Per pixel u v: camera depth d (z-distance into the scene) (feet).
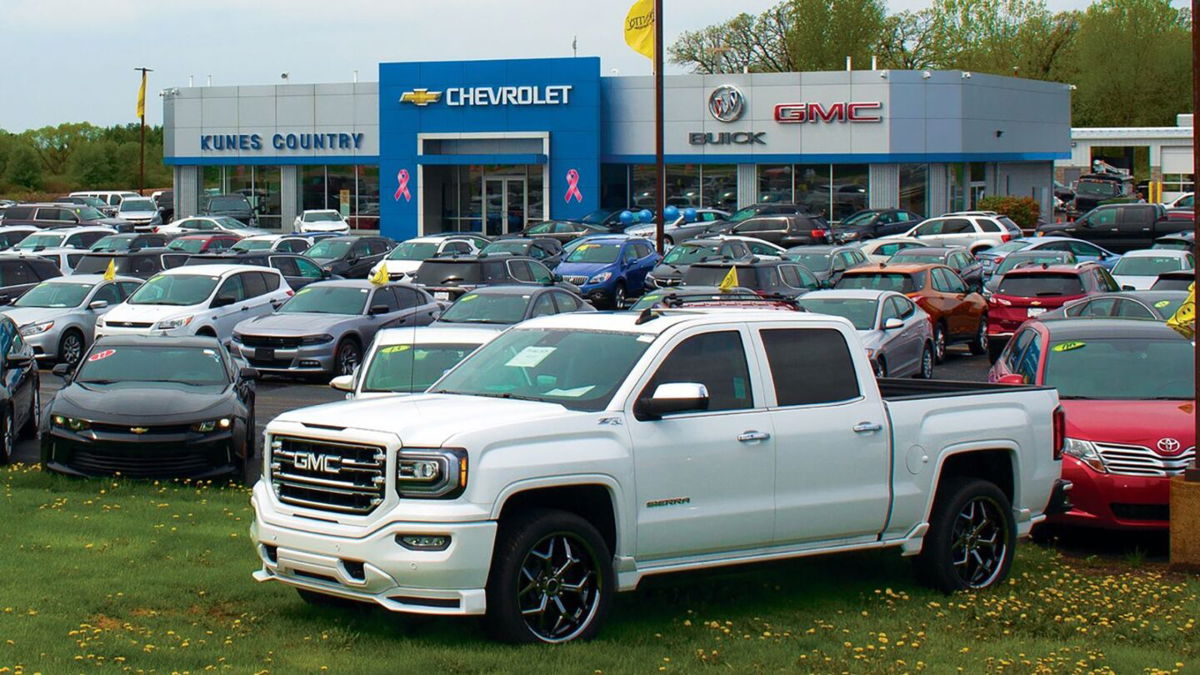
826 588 31.14
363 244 132.87
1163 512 37.55
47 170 426.10
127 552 33.01
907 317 75.97
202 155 212.64
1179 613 29.78
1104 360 42.80
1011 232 158.81
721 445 27.12
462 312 73.82
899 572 32.76
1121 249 157.48
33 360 56.70
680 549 26.78
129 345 51.31
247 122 209.67
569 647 24.86
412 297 84.89
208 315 83.25
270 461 26.30
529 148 192.44
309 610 27.86
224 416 46.50
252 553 33.27
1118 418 38.63
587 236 130.52
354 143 204.13
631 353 27.22
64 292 87.10
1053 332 44.60
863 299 73.36
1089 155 286.87
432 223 198.90
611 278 118.01
